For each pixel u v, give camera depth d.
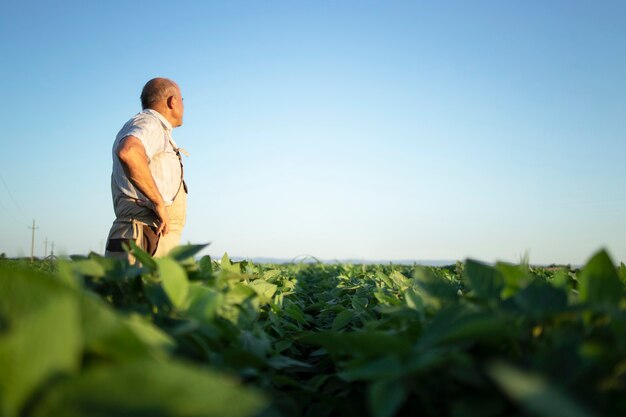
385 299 2.87
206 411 0.90
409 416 1.58
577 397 1.14
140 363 0.93
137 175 4.81
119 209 5.16
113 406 0.91
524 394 0.94
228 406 0.90
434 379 1.40
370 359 1.53
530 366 1.34
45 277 1.17
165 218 5.01
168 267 1.71
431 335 1.48
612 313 1.37
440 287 1.86
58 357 0.93
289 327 3.07
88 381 0.92
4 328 1.18
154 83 5.46
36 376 0.91
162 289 1.77
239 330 1.97
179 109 5.62
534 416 1.17
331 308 3.48
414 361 1.36
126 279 1.82
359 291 3.93
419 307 2.15
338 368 2.05
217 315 1.89
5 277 1.20
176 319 1.67
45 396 0.91
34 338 0.90
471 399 1.29
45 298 1.17
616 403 1.16
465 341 1.43
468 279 1.77
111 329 1.04
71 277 1.41
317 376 2.02
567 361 1.22
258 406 0.90
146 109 5.47
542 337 1.53
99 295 1.77
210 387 0.92
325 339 1.79
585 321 1.52
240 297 2.21
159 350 1.21
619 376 1.20
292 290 4.50
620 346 1.31
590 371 1.19
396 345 1.43
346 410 1.86
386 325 2.03
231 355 1.72
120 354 1.07
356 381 1.88
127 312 1.65
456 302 1.69
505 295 1.84
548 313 1.46
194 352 1.60
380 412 1.20
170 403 0.91
